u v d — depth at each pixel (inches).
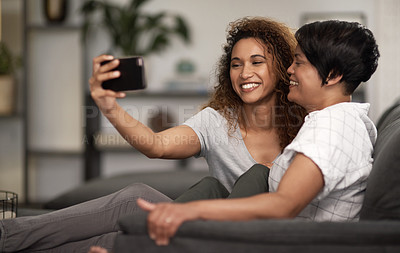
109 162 156.9
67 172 154.6
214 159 61.3
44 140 152.3
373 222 34.5
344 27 42.9
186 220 34.2
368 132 47.4
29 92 150.5
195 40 152.9
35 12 150.6
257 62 58.2
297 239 33.1
